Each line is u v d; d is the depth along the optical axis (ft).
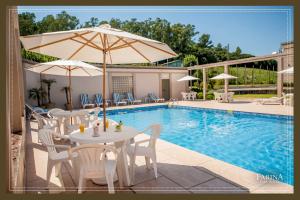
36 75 43.68
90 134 12.23
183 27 115.34
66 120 21.26
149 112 46.88
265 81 91.66
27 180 11.78
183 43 113.09
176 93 66.95
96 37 13.74
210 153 20.66
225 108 40.86
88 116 22.38
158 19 111.34
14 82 19.65
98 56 15.87
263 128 29.73
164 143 18.65
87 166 9.68
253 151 20.97
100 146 9.44
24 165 13.42
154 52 13.58
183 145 23.49
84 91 51.19
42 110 32.42
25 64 39.65
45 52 13.65
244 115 36.55
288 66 49.44
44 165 13.89
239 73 98.58
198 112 44.88
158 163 14.02
